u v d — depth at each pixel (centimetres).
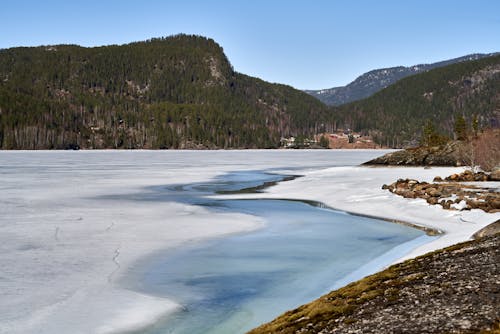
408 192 3378
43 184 5047
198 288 1603
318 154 16550
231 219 2886
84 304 1434
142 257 1967
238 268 1836
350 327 1045
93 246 2133
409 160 6938
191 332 1252
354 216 2992
